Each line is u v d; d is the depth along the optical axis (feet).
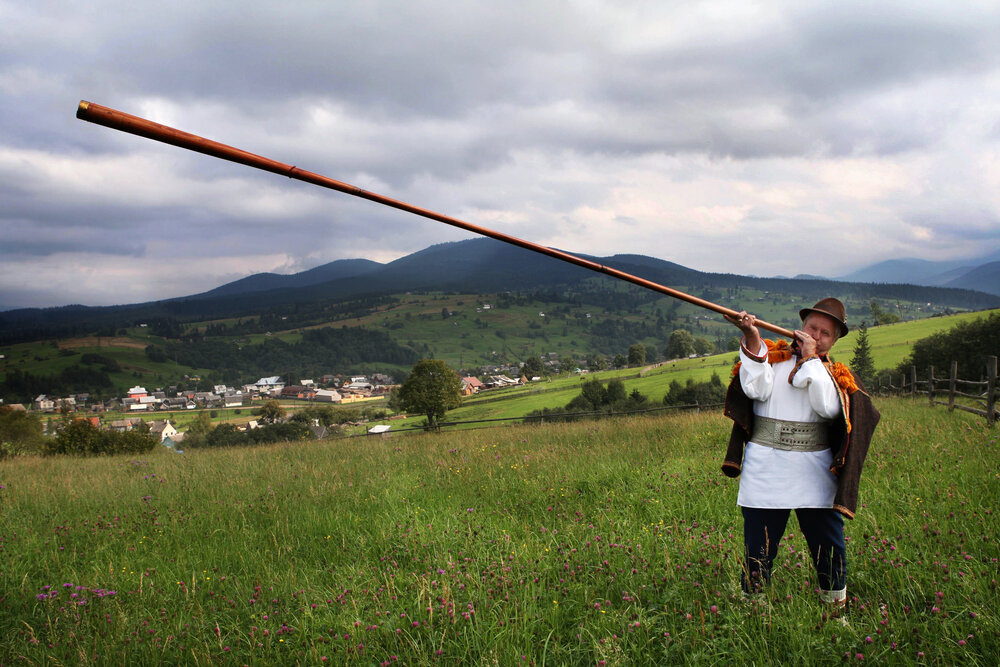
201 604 13.74
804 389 10.95
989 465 19.29
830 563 10.82
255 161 6.17
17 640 12.18
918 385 64.95
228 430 262.47
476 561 14.26
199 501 24.76
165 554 17.83
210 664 10.60
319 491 24.97
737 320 10.98
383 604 12.44
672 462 25.14
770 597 10.60
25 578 15.05
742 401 11.60
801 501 10.77
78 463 45.91
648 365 439.63
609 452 29.96
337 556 16.87
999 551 12.21
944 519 14.34
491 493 22.97
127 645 11.36
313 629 11.77
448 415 340.59
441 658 10.20
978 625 9.41
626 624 10.57
